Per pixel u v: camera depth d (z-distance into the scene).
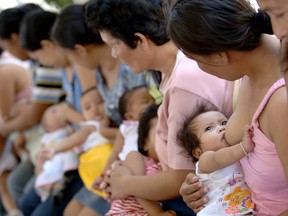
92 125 2.45
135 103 2.05
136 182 1.67
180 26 1.18
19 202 3.22
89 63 2.24
